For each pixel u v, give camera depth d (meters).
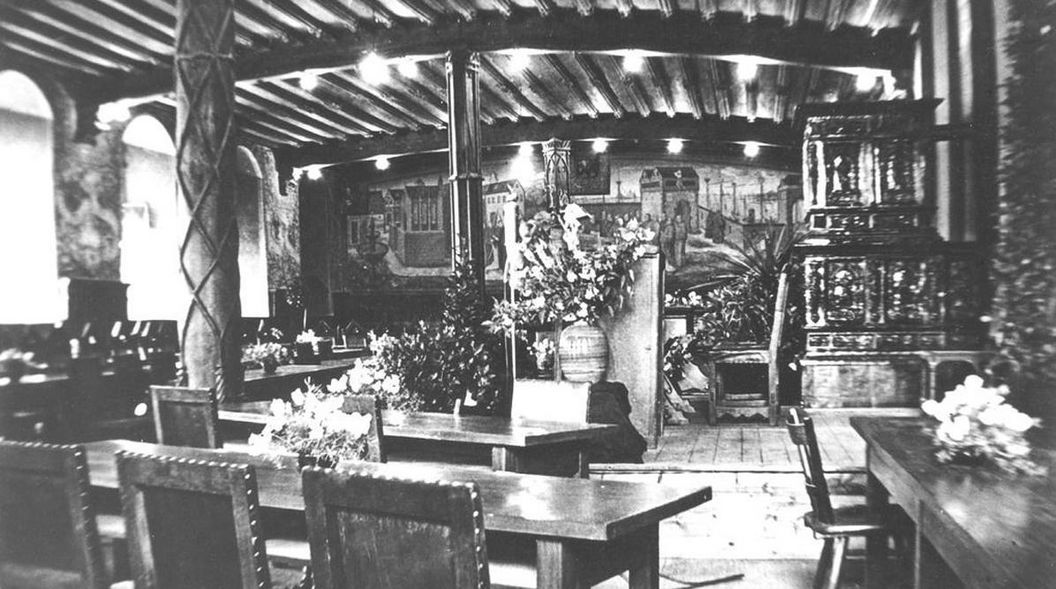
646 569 3.52
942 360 8.14
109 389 8.63
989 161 8.41
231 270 7.47
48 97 14.23
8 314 13.70
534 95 16.75
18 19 11.95
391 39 12.55
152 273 16.42
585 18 12.18
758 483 6.70
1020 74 6.71
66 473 2.89
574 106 17.66
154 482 2.74
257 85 15.34
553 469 5.13
